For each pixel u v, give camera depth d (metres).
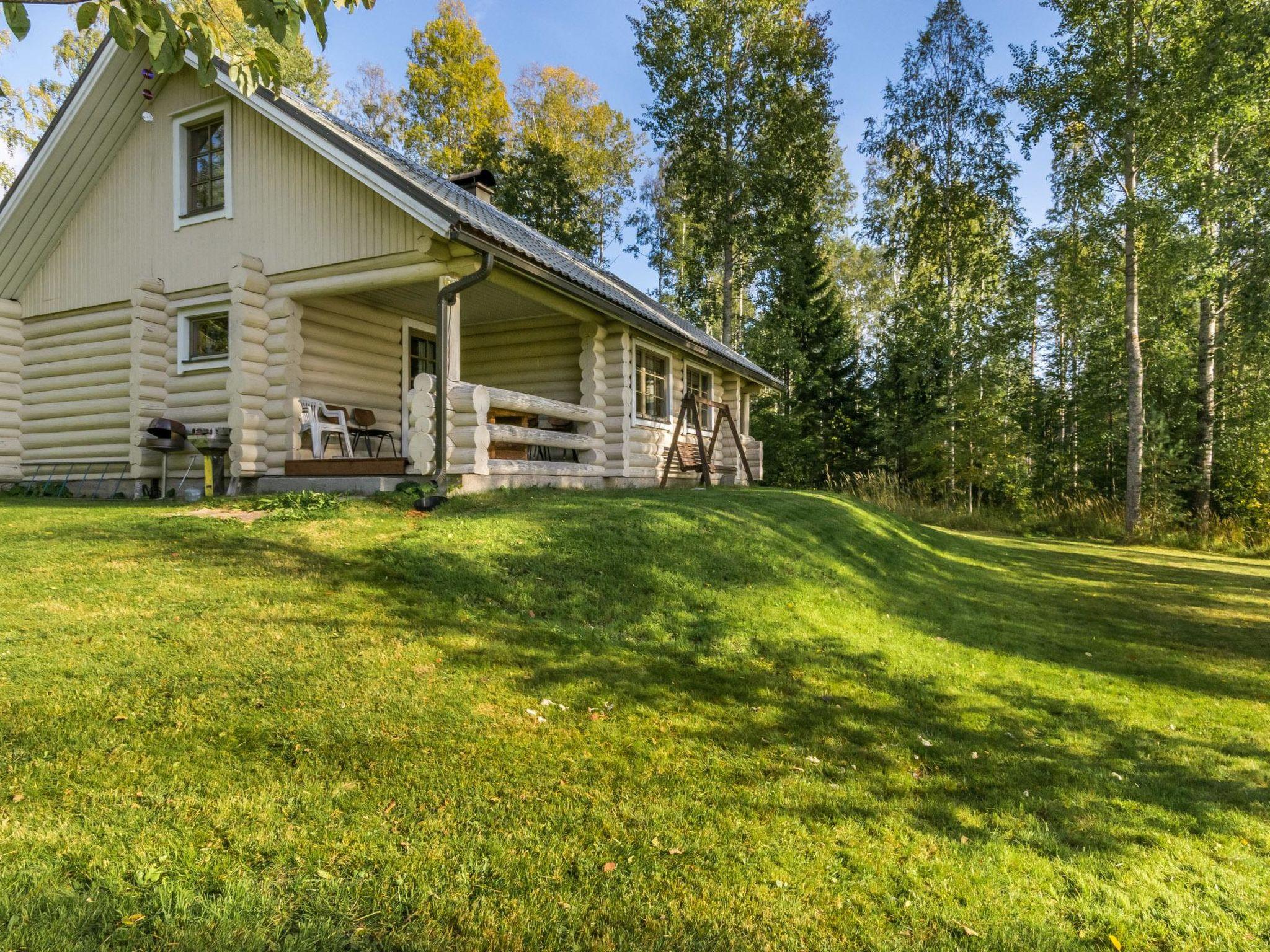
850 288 32.41
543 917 2.10
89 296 10.05
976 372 20.48
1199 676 5.44
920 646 5.54
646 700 3.81
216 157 9.23
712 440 12.89
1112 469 21.95
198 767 2.63
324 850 2.27
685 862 2.44
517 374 11.73
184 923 1.91
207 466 8.29
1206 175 15.00
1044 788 3.39
